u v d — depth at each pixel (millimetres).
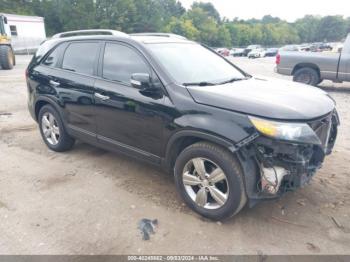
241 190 2965
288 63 10914
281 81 4184
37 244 2938
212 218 3223
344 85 12336
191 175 3316
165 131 3377
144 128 3586
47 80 4699
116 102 3781
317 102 3275
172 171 3709
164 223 3223
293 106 3018
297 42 118312
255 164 2922
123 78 3797
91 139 4332
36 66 4969
